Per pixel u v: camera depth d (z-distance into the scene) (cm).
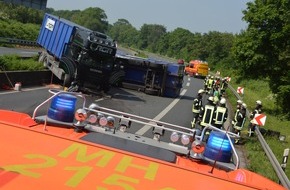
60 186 325
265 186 433
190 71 6088
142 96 2792
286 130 2608
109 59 2428
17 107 1585
